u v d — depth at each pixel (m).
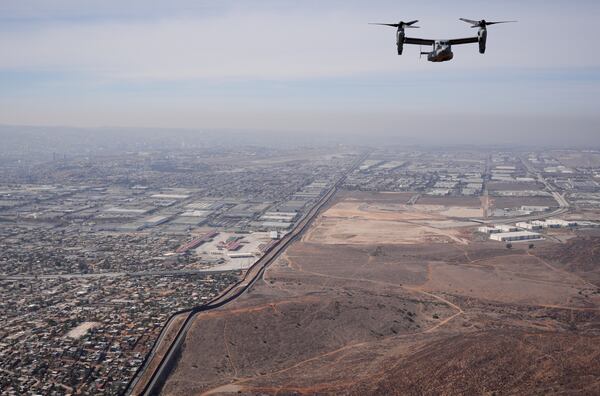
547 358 176.88
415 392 171.75
